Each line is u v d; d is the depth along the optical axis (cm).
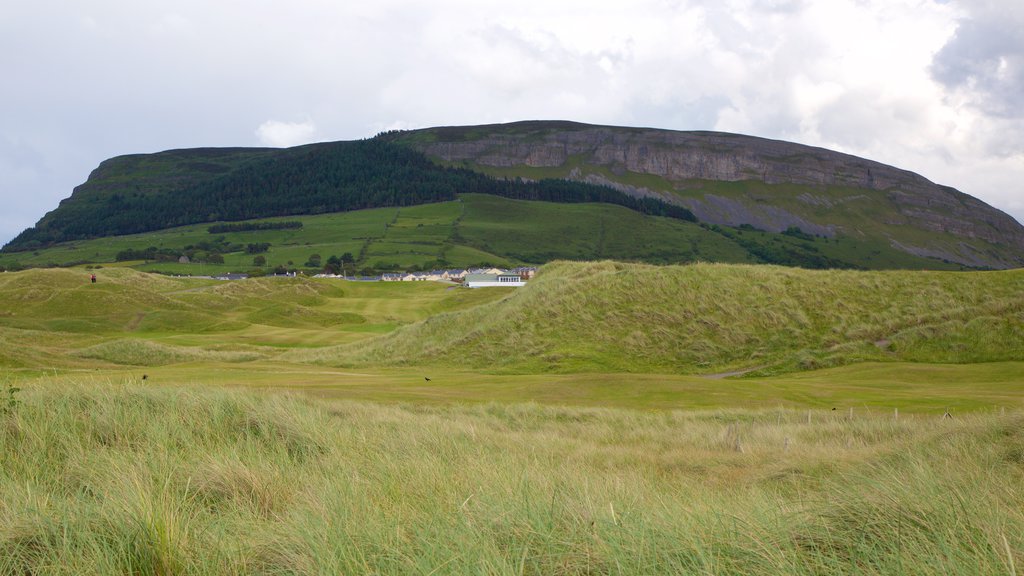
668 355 3419
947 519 450
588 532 470
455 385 2720
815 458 1248
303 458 898
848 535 470
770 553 418
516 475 716
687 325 3603
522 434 1605
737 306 3694
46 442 827
